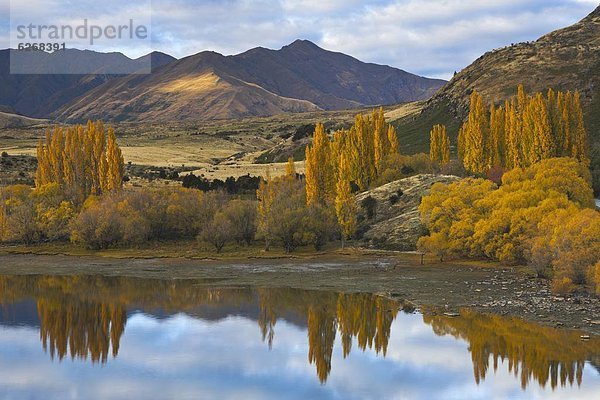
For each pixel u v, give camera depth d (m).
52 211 114.06
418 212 105.88
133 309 66.06
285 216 100.31
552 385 41.44
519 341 50.41
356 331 56.09
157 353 50.56
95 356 49.81
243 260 96.56
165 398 40.75
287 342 53.28
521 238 81.12
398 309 62.81
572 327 53.28
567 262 65.19
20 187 122.88
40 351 51.41
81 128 126.25
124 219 108.31
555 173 93.56
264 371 45.91
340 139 130.00
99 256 102.62
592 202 92.56
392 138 132.50
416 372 45.06
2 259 101.12
